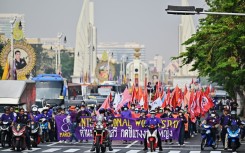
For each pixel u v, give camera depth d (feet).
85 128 299.58
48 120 297.33
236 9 341.00
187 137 325.83
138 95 386.32
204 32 361.10
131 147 276.82
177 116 295.48
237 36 336.49
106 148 270.26
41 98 455.22
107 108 306.76
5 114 269.23
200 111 338.75
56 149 262.26
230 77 361.10
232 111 259.60
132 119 296.30
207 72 365.81
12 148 255.70
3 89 330.13
